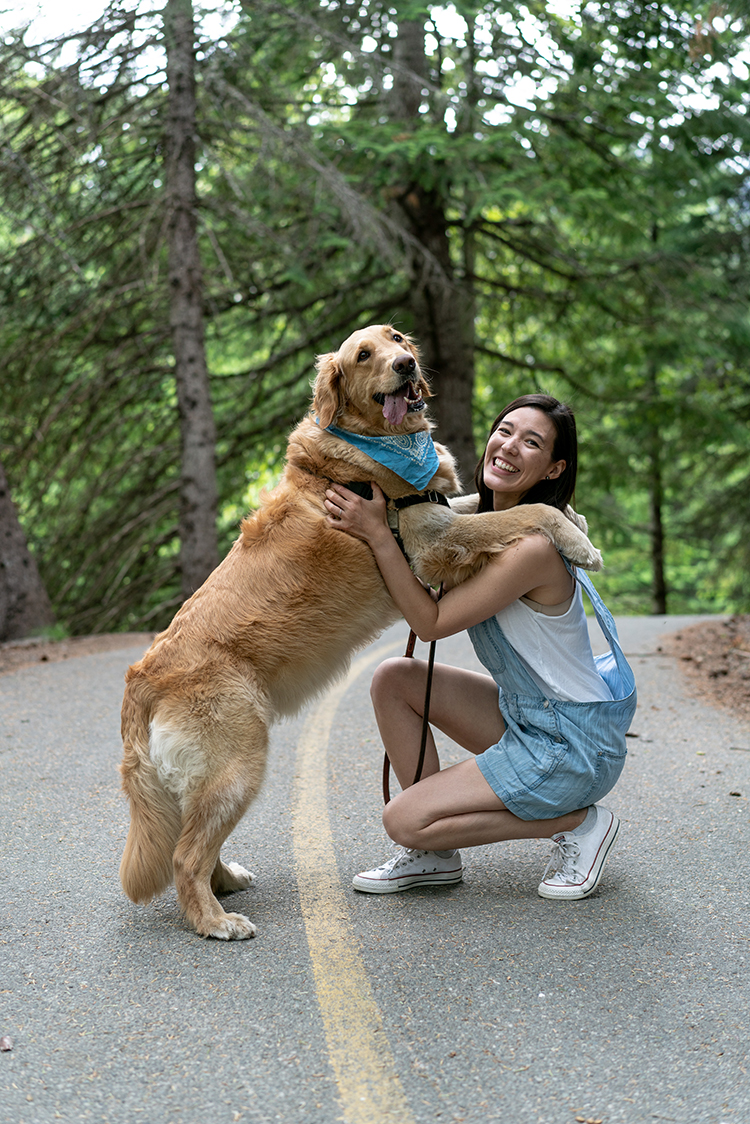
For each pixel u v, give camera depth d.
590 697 3.14
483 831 3.12
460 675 3.46
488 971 2.62
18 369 12.03
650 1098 2.04
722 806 4.02
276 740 5.31
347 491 3.31
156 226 11.41
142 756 3.11
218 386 14.61
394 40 12.93
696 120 12.20
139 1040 2.30
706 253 15.09
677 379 17.52
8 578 10.43
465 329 13.70
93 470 13.34
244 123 11.42
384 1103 2.03
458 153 11.10
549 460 3.37
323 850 3.64
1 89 10.05
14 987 2.59
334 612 3.34
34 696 6.73
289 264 12.10
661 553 21.19
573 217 13.12
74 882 3.37
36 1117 1.99
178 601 13.12
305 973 2.64
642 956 2.69
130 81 10.75
